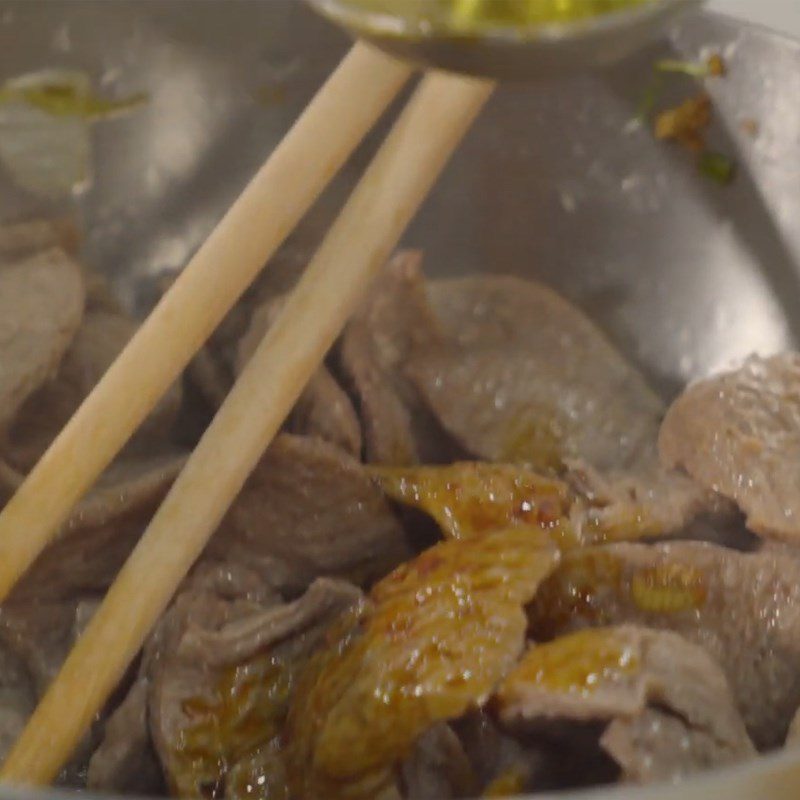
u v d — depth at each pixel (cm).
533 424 41
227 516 39
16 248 42
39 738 33
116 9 40
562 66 30
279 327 35
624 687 34
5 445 40
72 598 39
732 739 34
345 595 37
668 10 30
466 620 34
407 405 42
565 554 37
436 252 43
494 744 35
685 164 40
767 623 37
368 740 34
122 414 34
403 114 35
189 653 36
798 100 38
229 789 35
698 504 39
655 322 42
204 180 43
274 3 40
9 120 41
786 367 40
